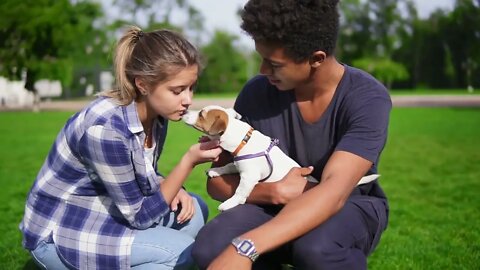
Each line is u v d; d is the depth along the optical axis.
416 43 49.09
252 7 2.29
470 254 3.89
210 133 2.56
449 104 24.81
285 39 2.25
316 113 2.54
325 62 2.40
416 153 9.31
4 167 8.01
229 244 2.12
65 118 19.25
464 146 10.16
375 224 2.46
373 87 2.47
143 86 2.55
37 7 25.94
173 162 8.53
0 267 3.58
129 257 2.59
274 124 2.67
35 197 2.70
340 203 2.18
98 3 28.91
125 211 2.56
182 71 2.51
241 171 2.54
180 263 2.65
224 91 52.00
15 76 26.34
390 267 3.63
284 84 2.44
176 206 2.97
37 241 2.68
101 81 45.66
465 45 47.88
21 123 16.95
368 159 2.28
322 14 2.26
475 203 5.64
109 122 2.49
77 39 28.50
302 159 2.61
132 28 2.67
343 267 2.18
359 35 48.12
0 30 25.56
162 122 2.86
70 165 2.61
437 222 4.86
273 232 2.05
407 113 19.06
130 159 2.53
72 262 2.60
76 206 2.67
